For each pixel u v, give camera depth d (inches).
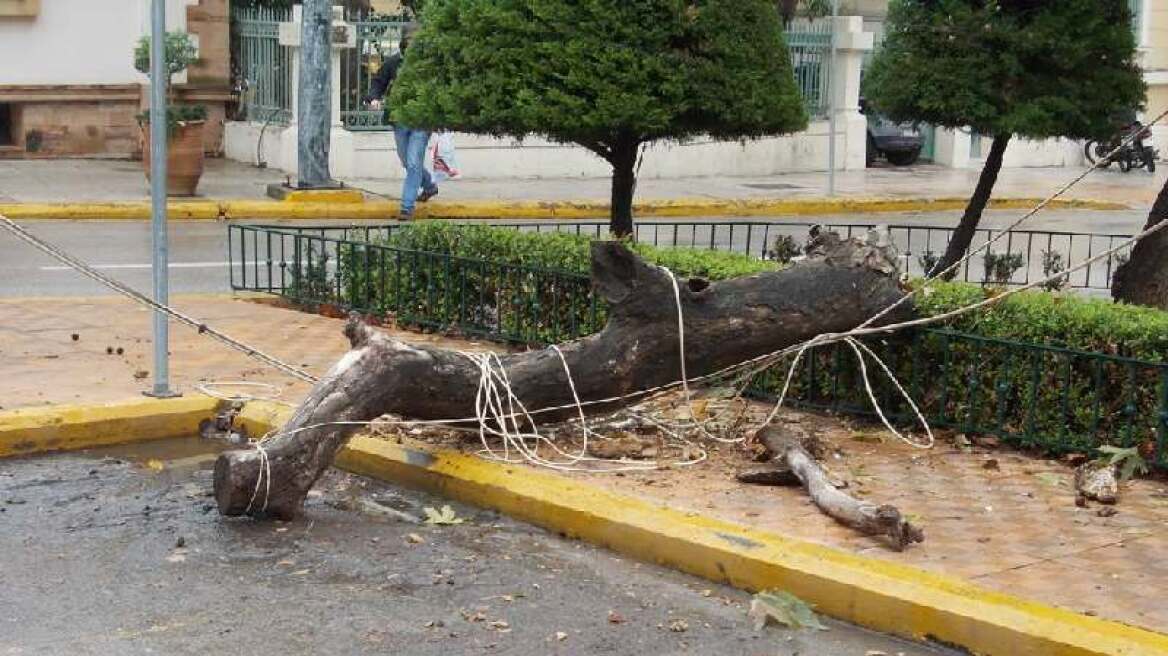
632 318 291.3
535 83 430.9
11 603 224.5
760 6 442.9
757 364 311.1
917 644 217.0
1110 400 292.7
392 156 909.2
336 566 243.6
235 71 986.1
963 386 310.5
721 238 736.3
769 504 264.5
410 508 276.7
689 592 236.2
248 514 264.8
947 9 466.0
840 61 1072.8
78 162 890.7
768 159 1048.2
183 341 399.5
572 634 217.6
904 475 285.3
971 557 237.9
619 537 252.5
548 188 910.4
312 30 787.4
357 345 278.5
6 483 286.4
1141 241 382.0
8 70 883.4
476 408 282.2
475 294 411.5
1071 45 459.5
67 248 621.6
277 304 472.4
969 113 464.4
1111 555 240.1
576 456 291.7
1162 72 1256.2
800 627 221.9
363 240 507.5
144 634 213.8
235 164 934.4
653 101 429.7
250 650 208.8
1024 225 838.5
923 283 322.3
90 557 245.3
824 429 319.3
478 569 244.1
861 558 233.0
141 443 319.0
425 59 452.4
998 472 288.0
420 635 215.6
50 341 394.6
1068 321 297.7
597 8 427.5
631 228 466.9
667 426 308.3
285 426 268.2
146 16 908.0
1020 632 207.2
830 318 303.4
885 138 1128.8
